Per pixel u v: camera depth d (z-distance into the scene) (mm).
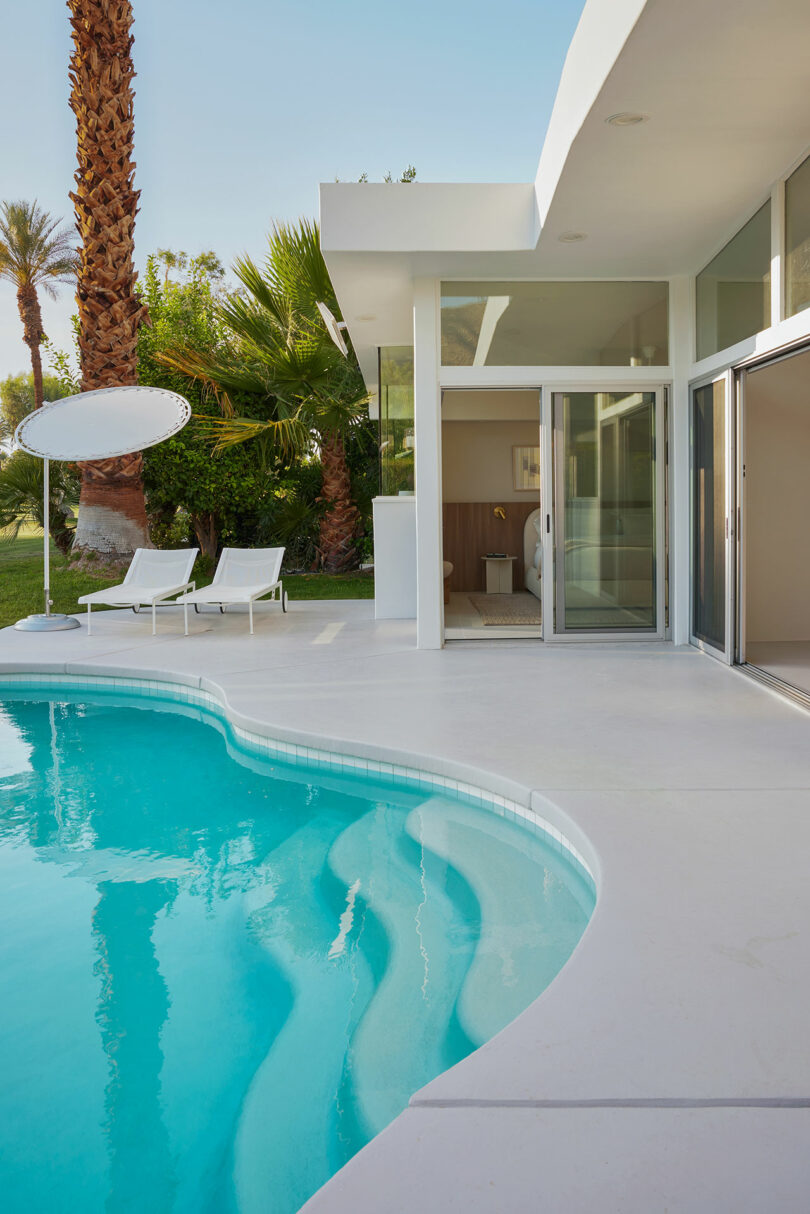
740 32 3797
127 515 11961
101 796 4793
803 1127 1802
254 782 4977
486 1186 1653
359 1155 1743
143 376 14125
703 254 7055
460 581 12430
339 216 6734
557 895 3475
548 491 7875
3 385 23203
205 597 8875
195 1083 2398
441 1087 1957
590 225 6289
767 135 4887
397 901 3479
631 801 3812
